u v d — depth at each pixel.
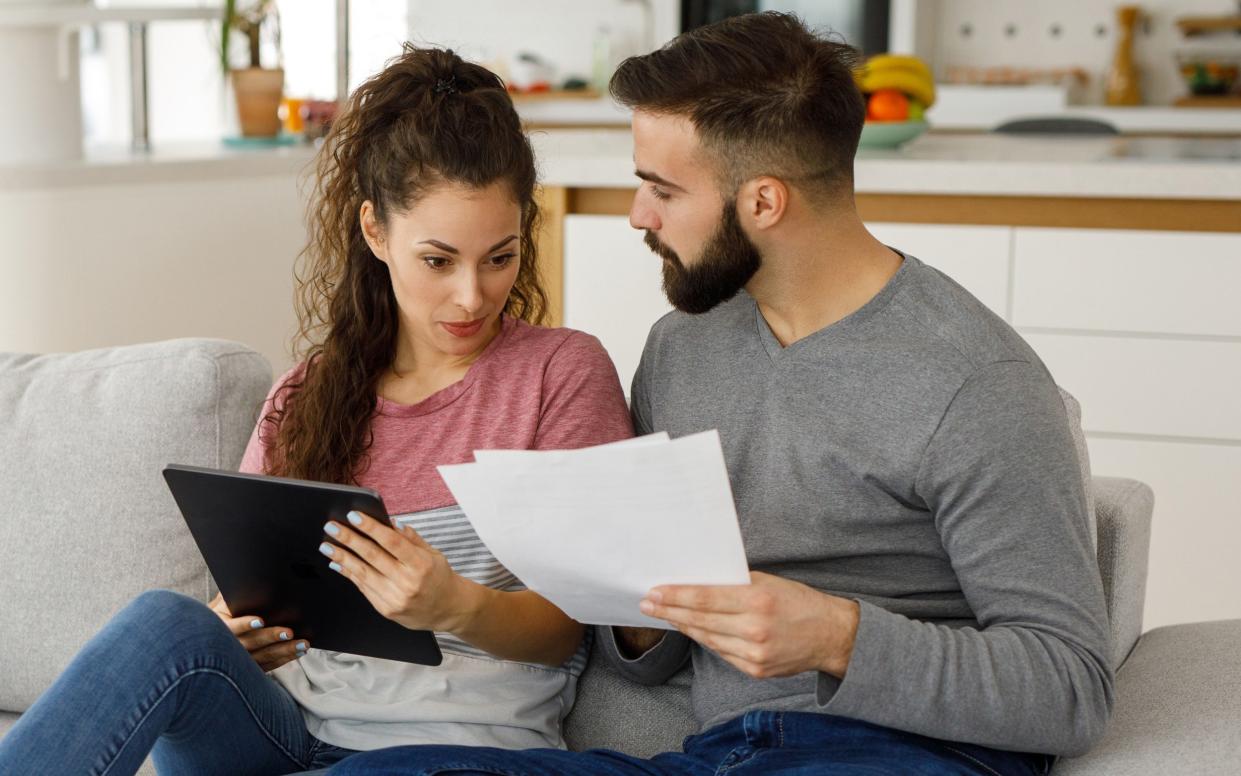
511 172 1.55
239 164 3.65
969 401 1.36
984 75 5.63
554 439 1.60
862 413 1.42
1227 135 5.08
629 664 1.61
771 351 1.50
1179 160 2.88
